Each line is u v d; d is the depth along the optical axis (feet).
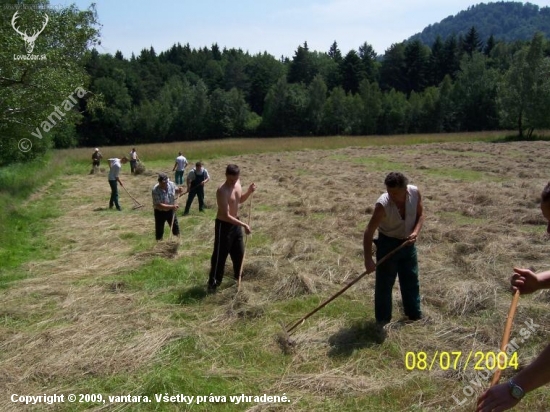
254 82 305.73
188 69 362.74
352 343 16.96
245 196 23.12
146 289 23.02
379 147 118.93
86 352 16.53
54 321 19.47
